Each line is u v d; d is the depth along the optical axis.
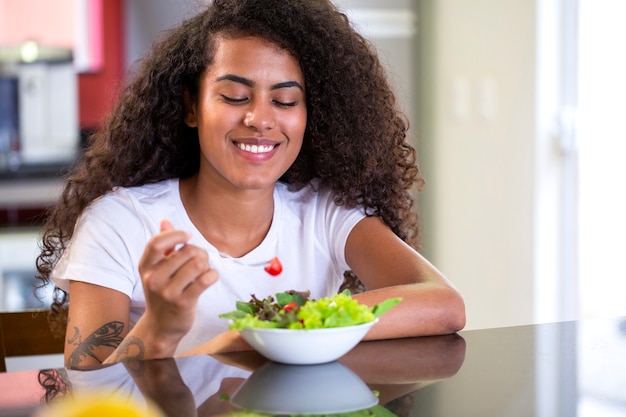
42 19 4.90
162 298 1.31
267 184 1.73
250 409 1.11
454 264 4.10
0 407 1.13
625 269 3.57
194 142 1.89
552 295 3.91
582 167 3.76
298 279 1.85
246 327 1.28
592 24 3.66
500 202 3.95
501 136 3.92
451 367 1.31
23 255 4.26
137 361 1.34
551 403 1.14
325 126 1.86
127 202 1.78
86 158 1.90
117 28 4.90
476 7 3.96
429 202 4.14
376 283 1.77
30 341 1.93
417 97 4.17
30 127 4.80
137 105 1.86
